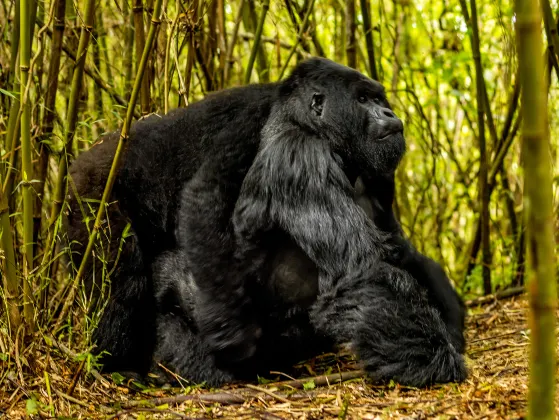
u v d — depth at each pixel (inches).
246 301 202.2
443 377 181.6
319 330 191.2
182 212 204.2
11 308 187.3
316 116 207.5
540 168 100.5
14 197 227.9
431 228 361.7
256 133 210.8
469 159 380.2
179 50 237.9
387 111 210.1
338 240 190.2
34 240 233.3
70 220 210.5
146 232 212.4
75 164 217.9
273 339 206.8
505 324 266.8
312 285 202.7
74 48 268.5
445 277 212.4
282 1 298.4
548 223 101.7
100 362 205.8
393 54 339.6
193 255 201.0
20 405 173.3
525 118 100.2
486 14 371.9
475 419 147.4
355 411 163.8
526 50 98.4
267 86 221.3
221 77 290.2
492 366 201.2
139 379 207.9
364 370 186.5
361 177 222.1
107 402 184.2
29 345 188.4
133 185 209.8
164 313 215.5
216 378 206.8
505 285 323.9
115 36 318.7
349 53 284.0
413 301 186.2
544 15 259.4
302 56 334.6
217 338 201.5
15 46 224.8
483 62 349.7
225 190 203.3
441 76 343.0
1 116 216.7
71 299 209.2
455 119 389.7
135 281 208.2
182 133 214.8
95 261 205.8
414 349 182.1
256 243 201.2
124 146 182.5
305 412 166.6
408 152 378.0
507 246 327.6
